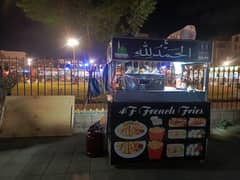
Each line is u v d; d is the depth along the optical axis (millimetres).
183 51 4105
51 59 7492
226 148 5277
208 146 5402
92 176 3916
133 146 4191
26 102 6250
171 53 4086
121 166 4262
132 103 4098
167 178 3875
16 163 4398
